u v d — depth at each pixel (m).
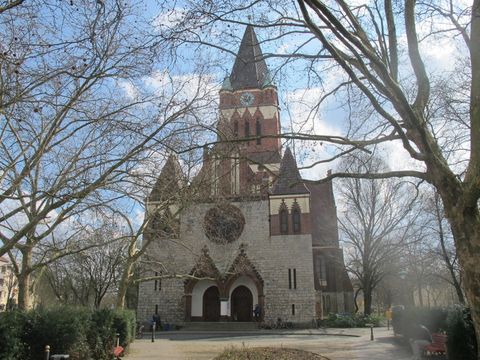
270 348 17.88
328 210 57.31
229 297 45.62
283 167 13.23
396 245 45.66
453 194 8.93
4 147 14.22
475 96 9.06
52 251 20.30
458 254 8.66
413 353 19.50
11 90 11.23
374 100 9.91
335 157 12.20
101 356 18.05
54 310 15.82
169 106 14.52
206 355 21.72
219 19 10.53
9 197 11.92
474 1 9.22
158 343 28.91
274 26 11.66
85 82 11.84
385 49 11.23
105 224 16.45
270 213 47.38
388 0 10.74
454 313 15.09
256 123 54.69
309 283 44.66
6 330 12.60
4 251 12.52
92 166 12.22
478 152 8.73
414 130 9.84
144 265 38.81
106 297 71.31
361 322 45.66
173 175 17.25
